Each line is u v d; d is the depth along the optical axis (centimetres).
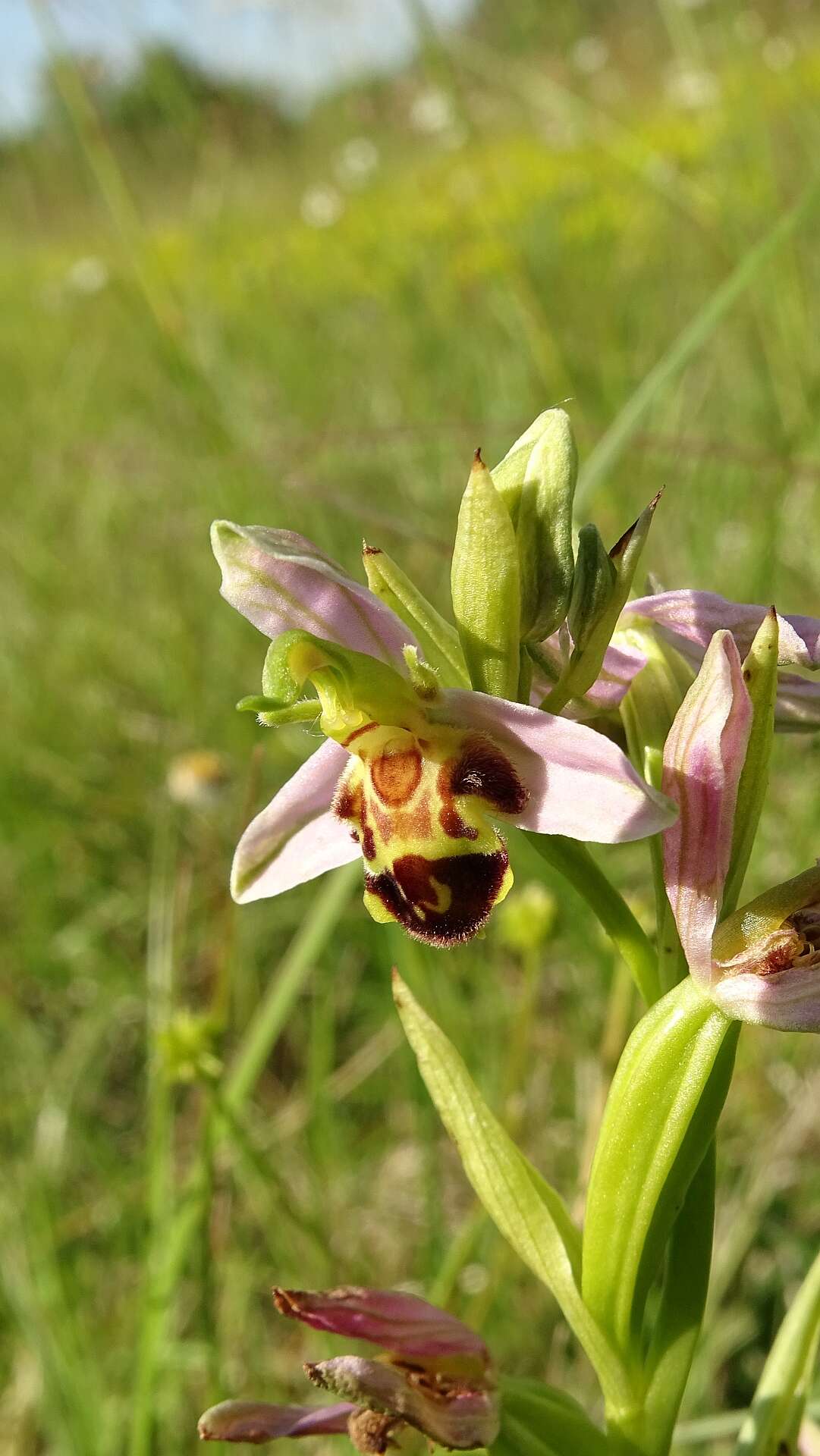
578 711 10
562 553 9
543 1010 17
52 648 25
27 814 21
